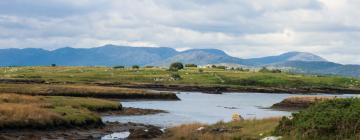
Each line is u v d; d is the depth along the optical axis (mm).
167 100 123250
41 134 41531
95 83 188875
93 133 45531
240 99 142750
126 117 67625
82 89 111812
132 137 42688
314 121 33062
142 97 119562
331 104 35969
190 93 178875
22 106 46438
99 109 69875
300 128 33219
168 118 69188
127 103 105938
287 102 103938
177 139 38656
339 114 33031
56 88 108500
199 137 37406
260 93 199750
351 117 32312
